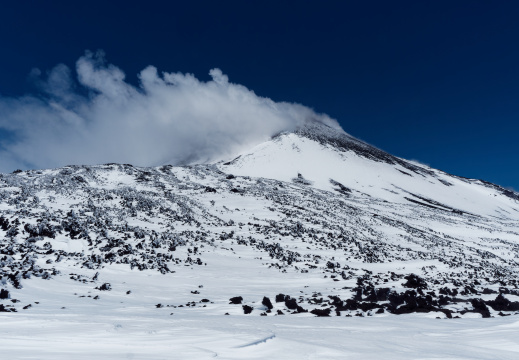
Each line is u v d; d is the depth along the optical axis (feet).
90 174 279.90
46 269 87.71
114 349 27.71
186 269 111.24
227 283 100.17
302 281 107.34
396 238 245.24
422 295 85.20
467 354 30.17
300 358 27.37
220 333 34.53
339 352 29.37
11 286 68.23
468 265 177.68
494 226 433.89
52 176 231.50
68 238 115.75
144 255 113.09
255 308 64.28
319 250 165.17
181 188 283.59
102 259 105.70
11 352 25.67
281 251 152.66
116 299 72.13
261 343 31.24
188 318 48.19
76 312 51.19
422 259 185.57
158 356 25.94
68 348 27.63
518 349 32.37
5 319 40.01
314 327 43.88
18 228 113.70
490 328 44.27
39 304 58.23
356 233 224.94
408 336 38.91
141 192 223.51
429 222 377.50
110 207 174.60
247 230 184.96
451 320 54.95
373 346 32.42
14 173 255.29
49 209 149.59
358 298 81.92
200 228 174.50
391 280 116.78
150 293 82.38
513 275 180.04
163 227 159.63
